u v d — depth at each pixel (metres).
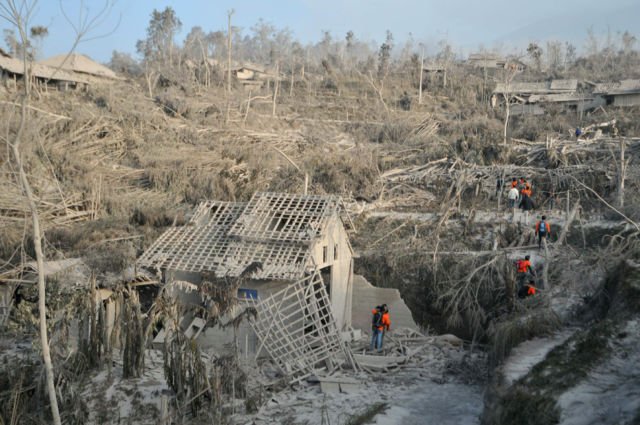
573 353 15.55
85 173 37.53
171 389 18.62
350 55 116.12
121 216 33.12
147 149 44.47
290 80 78.19
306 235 23.20
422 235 30.94
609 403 12.78
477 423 16.33
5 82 51.16
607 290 19.70
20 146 17.70
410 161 43.78
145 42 98.94
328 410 18.06
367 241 30.61
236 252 23.50
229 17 71.88
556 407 13.10
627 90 62.09
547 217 31.42
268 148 46.78
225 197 36.44
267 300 21.39
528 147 42.34
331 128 58.12
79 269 24.66
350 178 38.50
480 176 37.00
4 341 22.20
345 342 22.39
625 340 15.27
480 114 63.56
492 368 19.31
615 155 37.16
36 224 14.62
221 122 53.47
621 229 28.38
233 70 77.12
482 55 93.88
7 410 16.81
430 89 75.81
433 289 26.38
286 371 20.72
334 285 25.16
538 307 20.64
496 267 25.03
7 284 23.38
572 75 86.56
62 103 50.12
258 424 17.28
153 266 23.56
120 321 20.83
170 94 58.59
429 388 19.67
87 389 19.38
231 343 21.78
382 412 17.41
